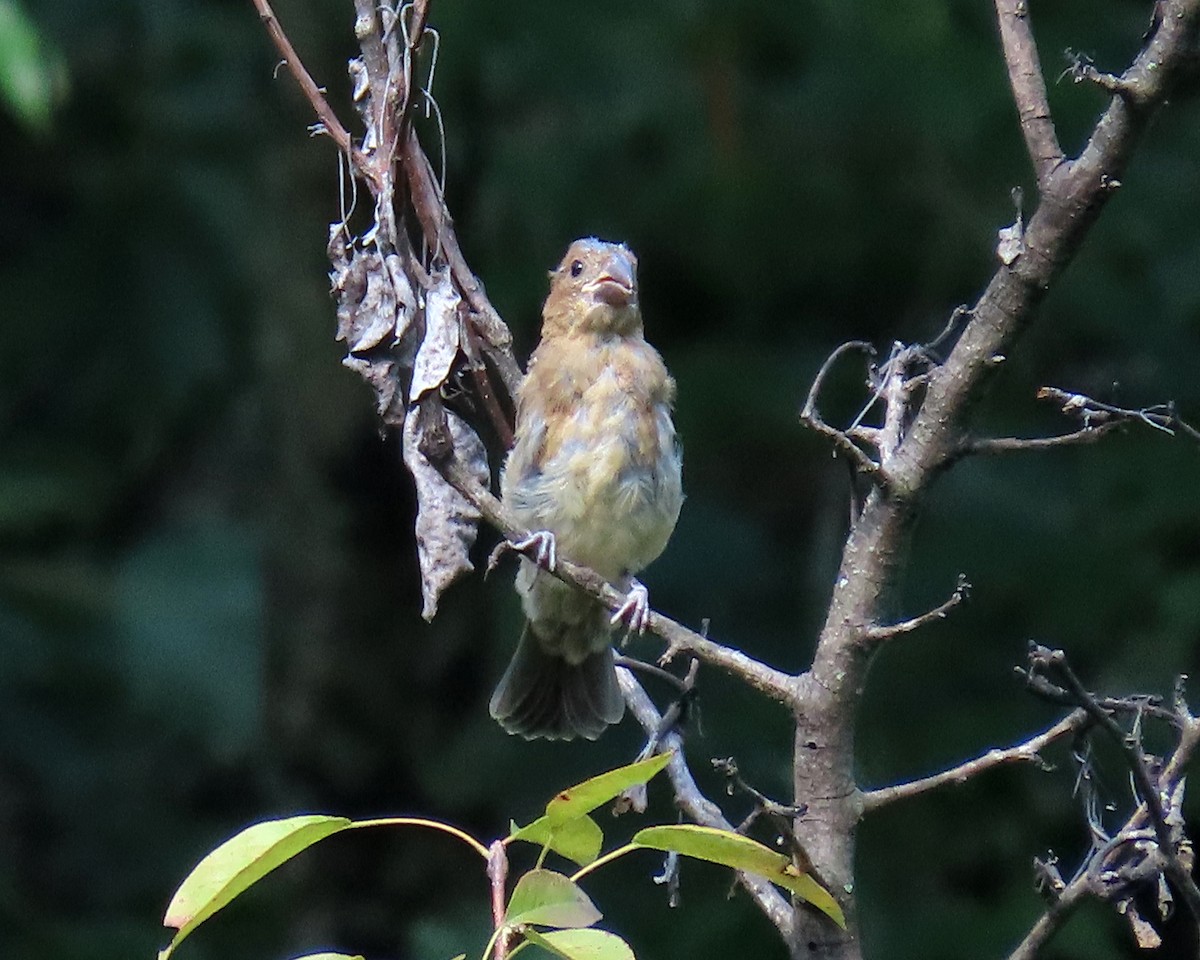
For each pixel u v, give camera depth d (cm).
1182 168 1109
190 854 1095
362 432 1142
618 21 1076
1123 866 479
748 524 1120
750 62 1112
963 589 475
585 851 429
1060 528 1058
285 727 1126
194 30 1127
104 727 1104
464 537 554
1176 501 1048
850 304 1163
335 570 1137
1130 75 457
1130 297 1093
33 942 1029
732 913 978
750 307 1166
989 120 1087
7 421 1145
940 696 1044
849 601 488
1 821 1084
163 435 1152
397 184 568
